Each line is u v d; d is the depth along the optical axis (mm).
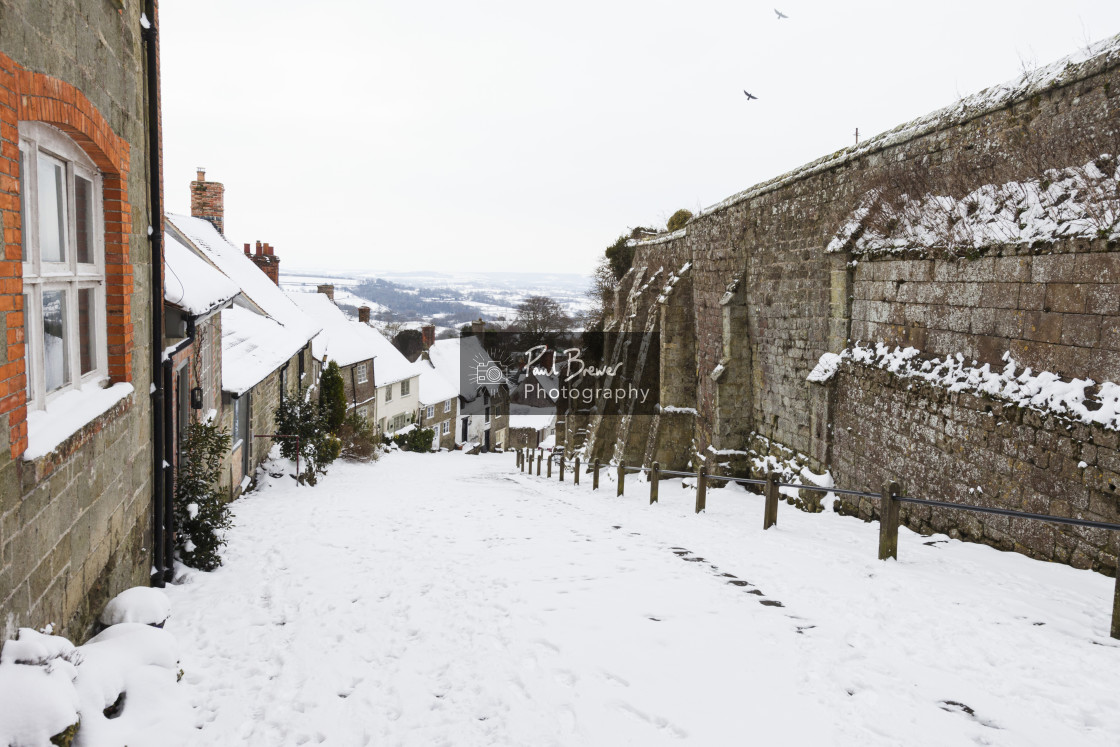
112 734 3420
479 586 7426
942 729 3945
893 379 9734
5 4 3297
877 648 5094
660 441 20875
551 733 4191
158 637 4406
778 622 5762
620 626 5824
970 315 8336
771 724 4102
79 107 4234
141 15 6316
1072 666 4594
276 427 18422
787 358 13891
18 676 3051
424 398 47438
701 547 8945
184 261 10234
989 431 7805
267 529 11188
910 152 9586
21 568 3428
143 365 6234
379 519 12406
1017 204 7652
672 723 4184
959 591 6168
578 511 13586
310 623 6523
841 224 11492
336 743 4281
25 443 3465
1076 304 6727
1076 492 6609
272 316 20781
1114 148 6363
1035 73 7379
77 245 4895
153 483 6809
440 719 4520
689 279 20734
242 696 4949
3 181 3215
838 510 11305
